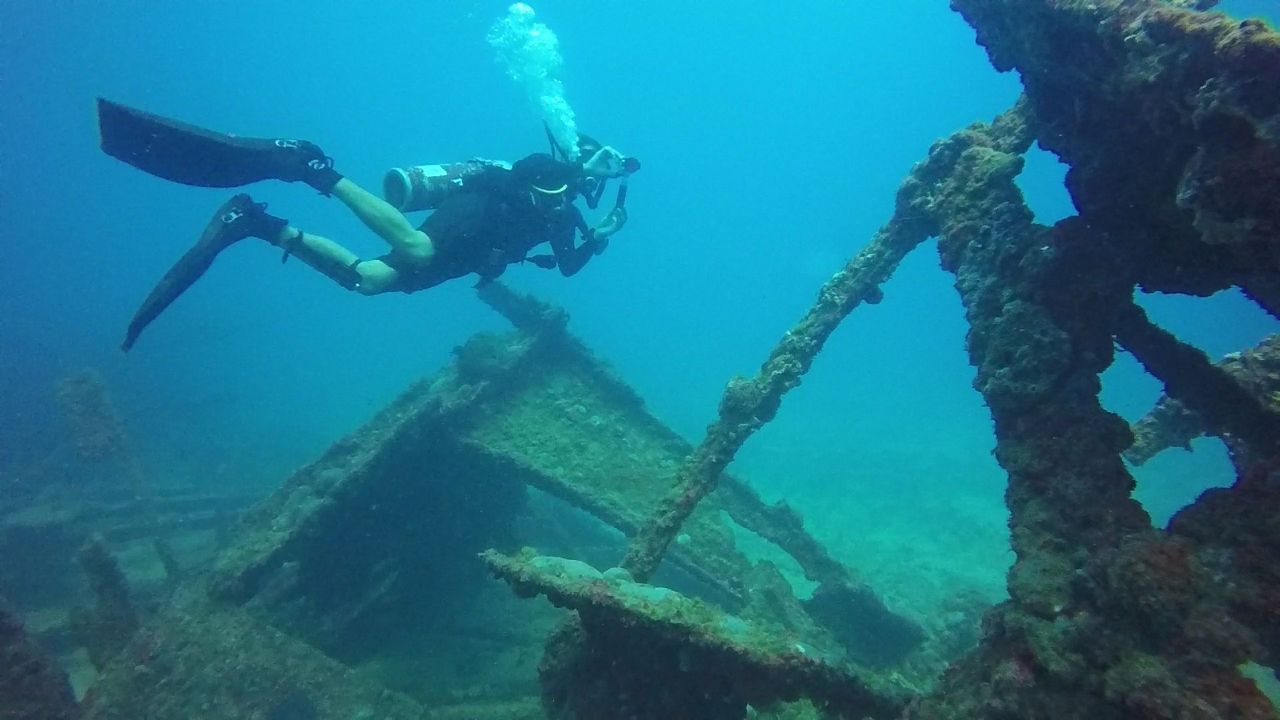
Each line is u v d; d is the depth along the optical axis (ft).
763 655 11.05
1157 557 8.31
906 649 25.41
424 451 25.34
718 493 27.76
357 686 19.40
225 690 18.74
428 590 28.27
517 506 32.24
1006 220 14.64
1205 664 7.57
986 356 13.37
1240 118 8.21
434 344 187.83
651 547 17.04
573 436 27.78
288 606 26.73
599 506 24.72
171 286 16.48
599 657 13.74
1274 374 15.35
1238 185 8.47
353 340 202.59
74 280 293.23
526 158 18.95
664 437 28.99
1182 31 9.08
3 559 33.99
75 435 40.83
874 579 38.34
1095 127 12.28
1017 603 9.45
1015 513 11.43
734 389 18.72
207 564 25.34
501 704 21.71
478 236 18.69
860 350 261.44
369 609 26.32
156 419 75.25
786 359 18.92
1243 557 8.90
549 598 12.76
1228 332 168.04
